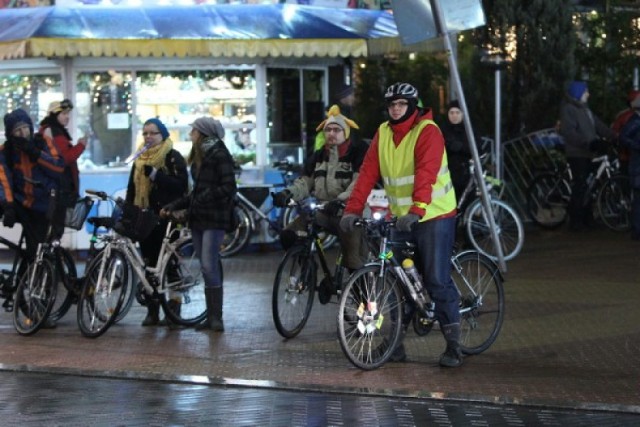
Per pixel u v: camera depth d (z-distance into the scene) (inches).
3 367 417.1
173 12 687.1
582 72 874.8
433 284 400.5
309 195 462.3
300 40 674.8
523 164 812.0
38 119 719.1
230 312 522.0
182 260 491.5
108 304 474.3
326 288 455.2
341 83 784.9
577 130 751.1
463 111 554.9
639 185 708.0
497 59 748.6
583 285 568.1
